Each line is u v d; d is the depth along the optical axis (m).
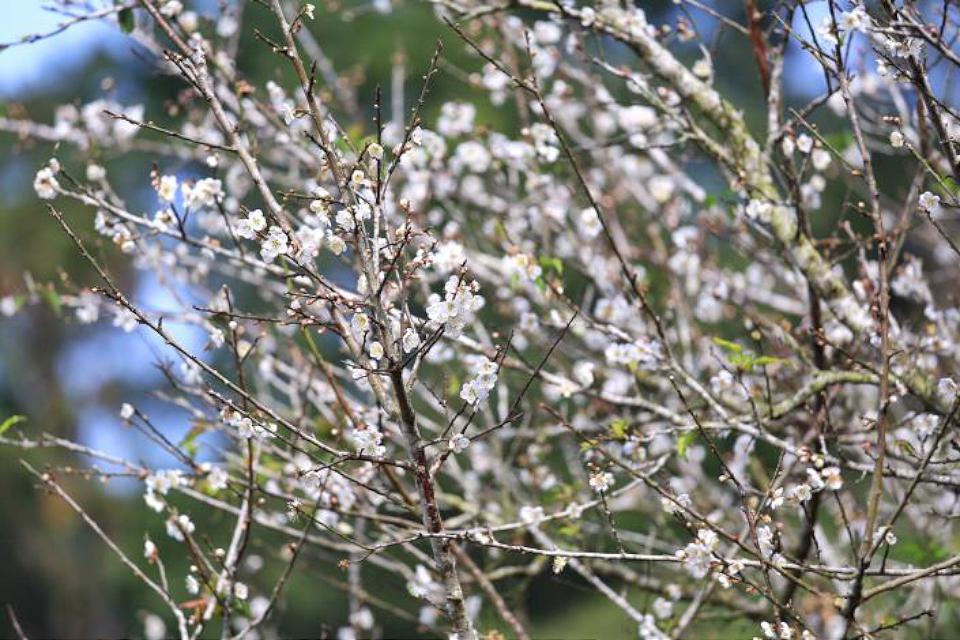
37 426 21.22
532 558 9.15
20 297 8.36
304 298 5.86
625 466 6.13
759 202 7.47
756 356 7.93
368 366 5.48
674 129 8.59
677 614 8.42
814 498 6.89
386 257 5.68
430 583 8.05
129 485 20.52
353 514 7.01
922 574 5.63
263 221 5.47
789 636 5.62
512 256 7.20
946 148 5.69
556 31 9.34
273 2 5.61
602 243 9.41
